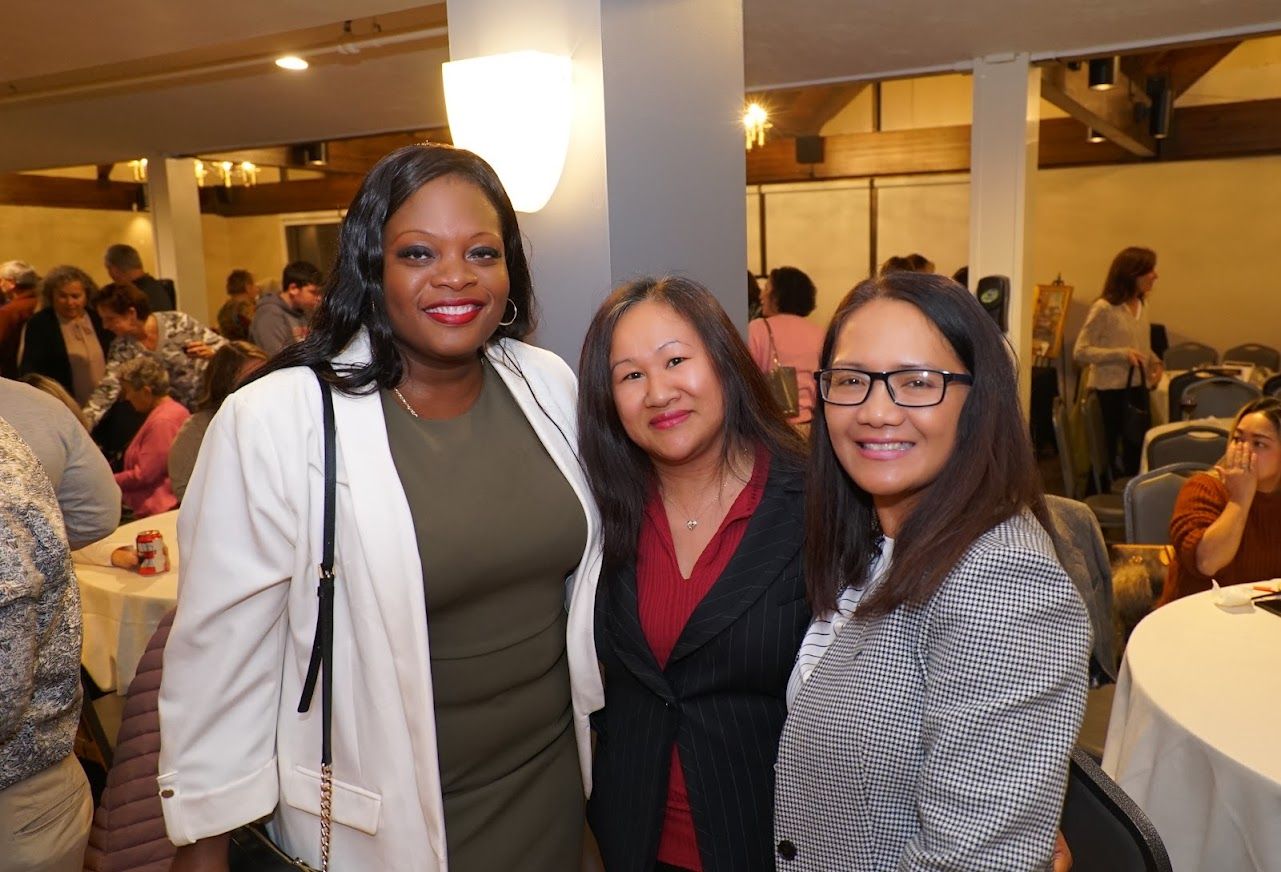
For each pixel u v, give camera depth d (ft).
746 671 4.42
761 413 4.70
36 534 4.62
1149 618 7.22
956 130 27.73
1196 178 28.43
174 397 16.49
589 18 6.75
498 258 4.32
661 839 4.68
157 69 14.69
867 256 31.35
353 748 4.17
